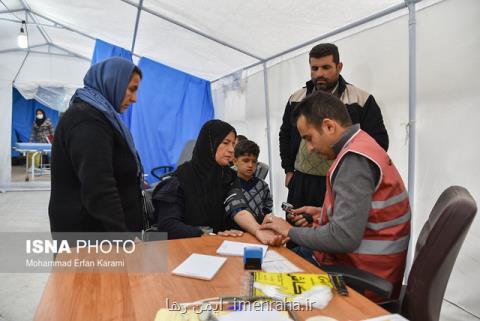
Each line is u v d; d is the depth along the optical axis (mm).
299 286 857
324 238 1093
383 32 2074
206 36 3320
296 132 2162
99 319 711
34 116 10062
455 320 1738
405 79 1960
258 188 2215
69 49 7660
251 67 3771
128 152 1300
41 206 5016
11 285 2357
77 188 1208
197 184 1608
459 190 962
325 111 1188
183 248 1183
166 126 5012
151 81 4973
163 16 3203
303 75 2869
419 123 1885
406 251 1178
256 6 2344
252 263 992
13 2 5160
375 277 1035
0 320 1922
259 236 1301
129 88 1370
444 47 1727
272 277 908
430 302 868
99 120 1182
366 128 1930
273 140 3402
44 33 6738
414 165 1936
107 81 1313
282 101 3201
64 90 8156
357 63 2283
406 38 1936
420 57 1848
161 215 1568
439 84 1765
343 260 1198
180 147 5047
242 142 2186
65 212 1185
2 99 6355
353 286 1015
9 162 6402
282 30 2639
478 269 1652
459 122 1685
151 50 4520
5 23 5891
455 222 826
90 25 4492
